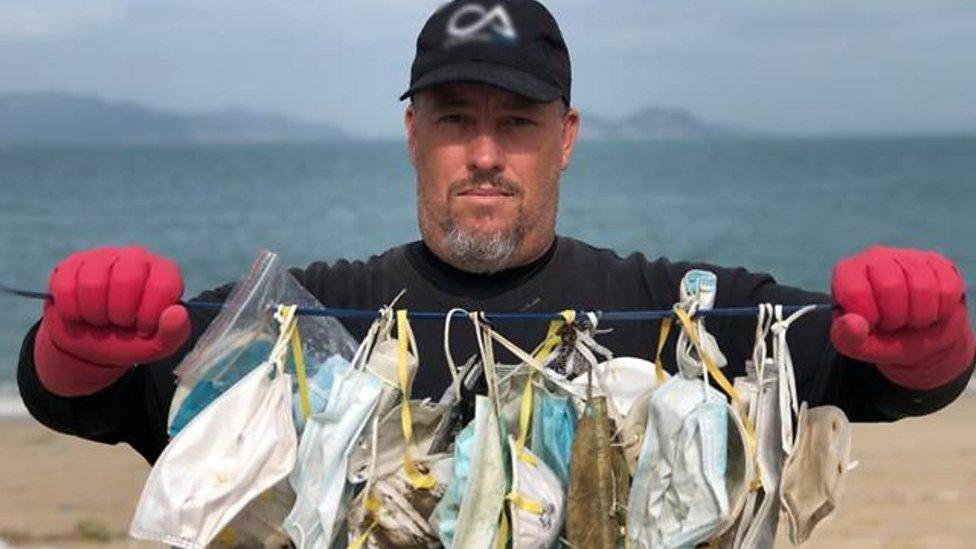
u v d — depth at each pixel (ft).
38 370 8.69
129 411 9.39
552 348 8.72
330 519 7.99
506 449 8.30
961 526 30.40
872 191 289.74
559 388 8.62
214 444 8.00
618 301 9.90
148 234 177.99
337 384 8.29
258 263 8.59
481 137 9.51
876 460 39.47
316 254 157.28
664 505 8.22
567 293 9.91
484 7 9.57
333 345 8.79
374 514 8.38
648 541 8.23
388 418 8.48
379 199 267.59
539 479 8.32
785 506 8.34
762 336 8.48
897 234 177.06
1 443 44.52
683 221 194.80
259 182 365.61
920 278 8.01
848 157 643.04
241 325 8.55
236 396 8.12
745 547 8.25
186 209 234.17
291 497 8.42
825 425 8.34
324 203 253.03
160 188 326.85
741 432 8.20
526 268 9.95
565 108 9.90
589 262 10.14
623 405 8.61
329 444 8.11
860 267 8.19
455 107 9.53
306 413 8.38
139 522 7.80
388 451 8.54
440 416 8.64
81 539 30.55
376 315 8.58
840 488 8.28
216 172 467.11
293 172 466.70
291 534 8.05
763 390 8.34
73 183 362.74
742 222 192.95
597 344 8.95
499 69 9.39
